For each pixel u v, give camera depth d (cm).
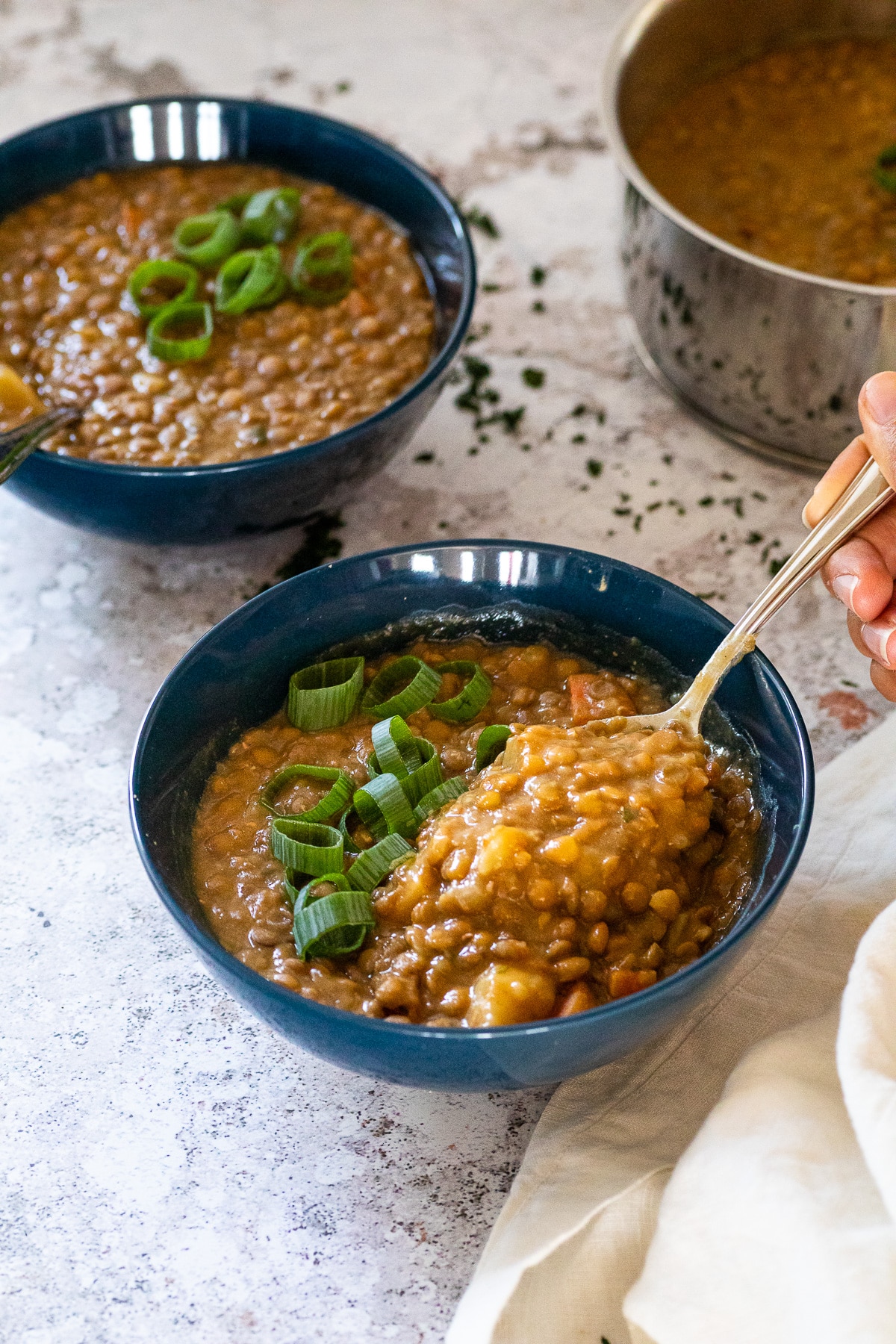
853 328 67
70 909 63
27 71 89
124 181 77
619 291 80
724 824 60
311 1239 57
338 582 62
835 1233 52
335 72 89
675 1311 53
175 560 72
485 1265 55
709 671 60
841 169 78
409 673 63
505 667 63
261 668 62
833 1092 55
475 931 56
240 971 54
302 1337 55
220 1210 57
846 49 83
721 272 68
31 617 70
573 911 56
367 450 67
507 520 72
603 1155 57
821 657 69
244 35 91
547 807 57
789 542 72
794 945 60
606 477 74
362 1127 58
